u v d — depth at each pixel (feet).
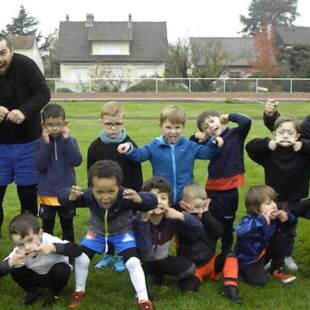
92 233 14.40
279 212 15.37
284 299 14.38
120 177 13.71
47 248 13.42
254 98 110.42
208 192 17.65
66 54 165.78
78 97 111.96
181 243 15.62
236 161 17.37
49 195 16.56
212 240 15.69
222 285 15.38
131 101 102.06
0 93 17.03
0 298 14.43
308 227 20.54
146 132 51.01
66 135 16.44
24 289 14.30
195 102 98.27
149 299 14.35
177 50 137.90
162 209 14.47
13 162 17.46
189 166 16.67
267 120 17.84
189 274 14.94
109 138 16.61
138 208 14.01
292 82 114.52
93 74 136.15
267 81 114.93
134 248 14.15
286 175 16.43
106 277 15.89
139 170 17.06
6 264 13.26
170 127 16.29
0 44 16.20
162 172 16.51
